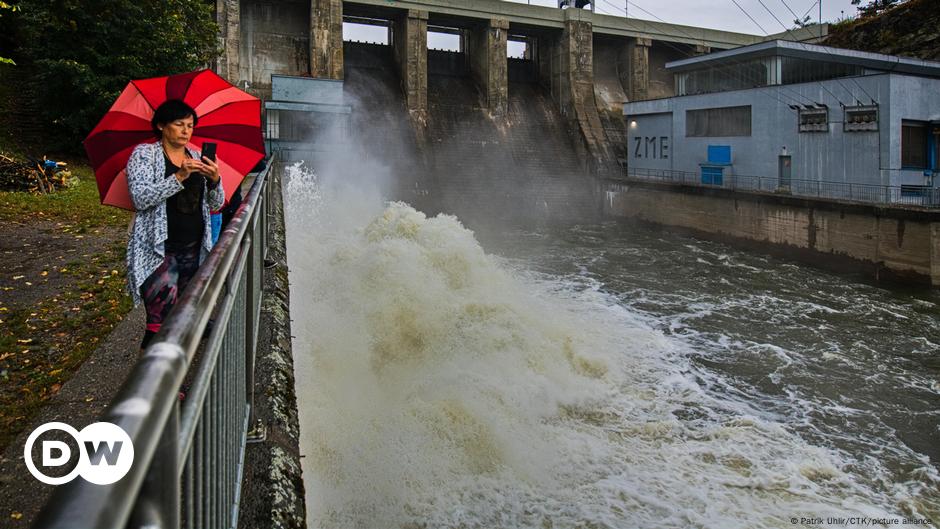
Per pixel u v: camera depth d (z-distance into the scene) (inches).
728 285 917.8
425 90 1755.7
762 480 343.0
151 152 155.8
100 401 187.6
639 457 356.2
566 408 411.8
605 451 357.7
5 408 187.9
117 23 928.3
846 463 384.5
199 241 166.2
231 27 1593.3
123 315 277.7
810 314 761.0
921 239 929.5
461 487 291.6
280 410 180.9
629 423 402.0
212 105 187.3
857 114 1149.7
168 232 161.2
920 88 1128.2
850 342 645.3
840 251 1055.6
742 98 1390.3
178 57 978.7
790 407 467.2
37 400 192.7
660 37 2103.8
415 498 274.8
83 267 371.2
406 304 454.9
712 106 1466.5
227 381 114.7
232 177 187.8
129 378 51.4
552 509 293.1
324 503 237.5
